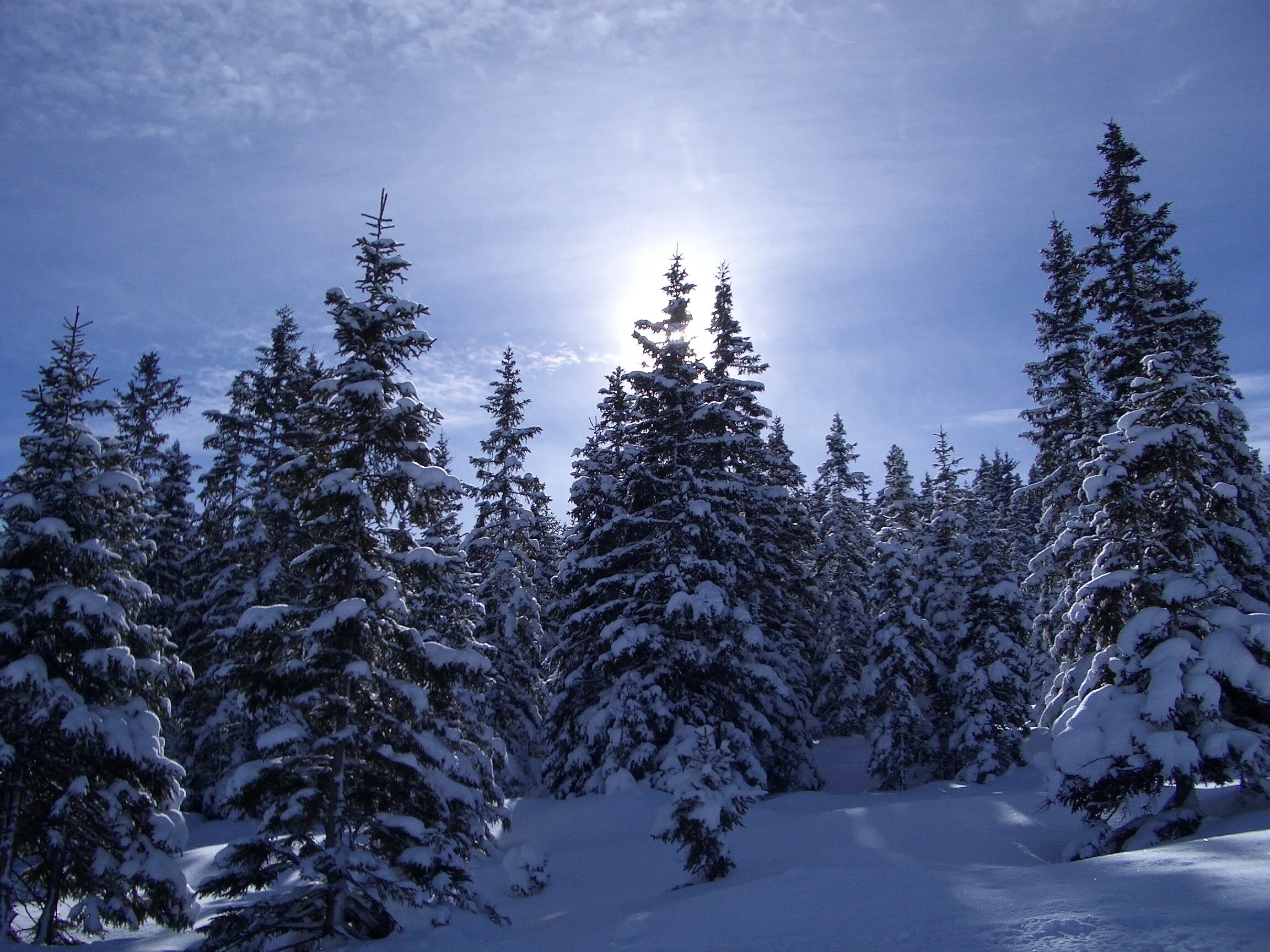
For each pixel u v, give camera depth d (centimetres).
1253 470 2059
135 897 1476
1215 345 2439
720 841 1598
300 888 1334
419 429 1470
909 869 1266
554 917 1569
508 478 3225
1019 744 3128
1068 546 2491
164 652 1623
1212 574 1594
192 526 3419
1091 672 1653
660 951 939
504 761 2111
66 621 1376
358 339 1428
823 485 4412
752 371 3378
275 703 1385
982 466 5209
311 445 1456
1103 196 2514
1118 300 2447
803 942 872
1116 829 1527
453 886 1379
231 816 2747
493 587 3156
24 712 1330
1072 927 769
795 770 3152
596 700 2770
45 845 1410
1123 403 2302
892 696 3098
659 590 2692
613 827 2178
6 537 1385
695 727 2498
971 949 754
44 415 1500
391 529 1440
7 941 1342
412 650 1395
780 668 3144
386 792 1352
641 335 2908
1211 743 1384
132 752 1395
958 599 3478
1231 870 935
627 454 2838
